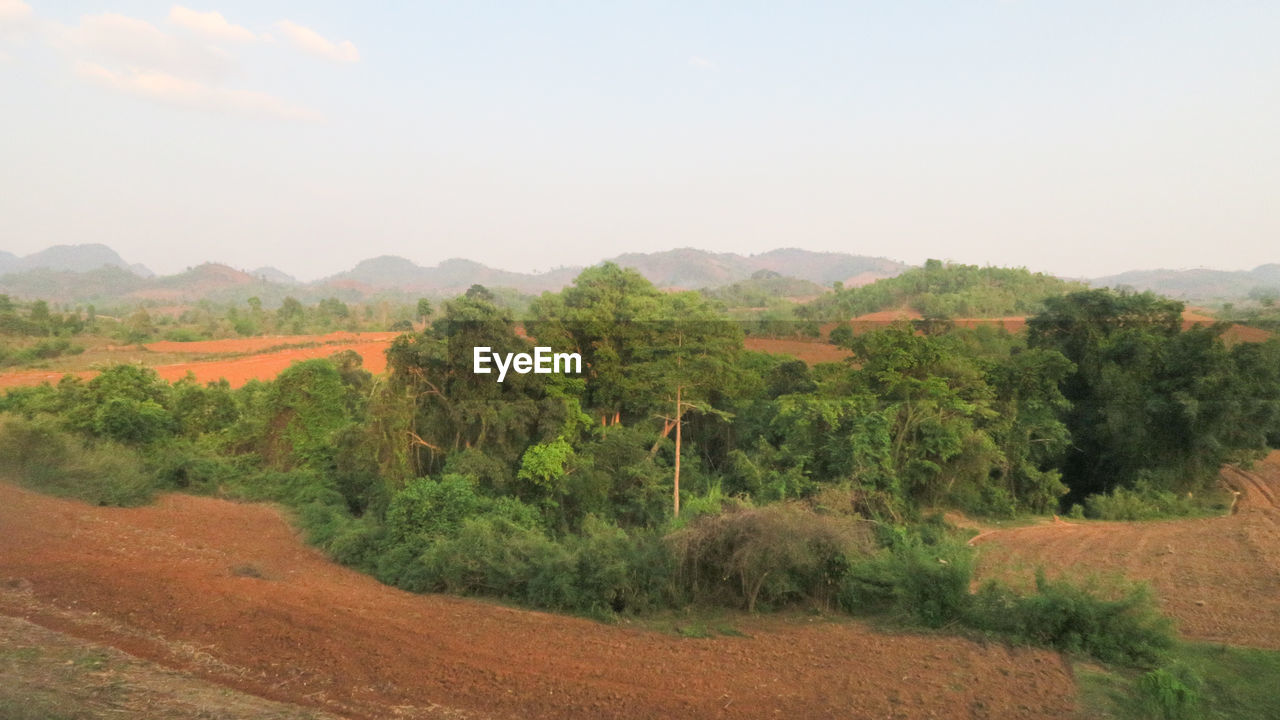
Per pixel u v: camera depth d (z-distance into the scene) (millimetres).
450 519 15234
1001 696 8156
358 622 9633
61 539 12289
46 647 7516
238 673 7652
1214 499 25641
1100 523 22844
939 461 22719
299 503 19938
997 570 15969
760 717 7461
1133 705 7961
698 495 22266
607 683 8180
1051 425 25734
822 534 12102
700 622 11281
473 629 10086
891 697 8047
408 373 21359
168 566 11391
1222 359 25312
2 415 20547
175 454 22016
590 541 12844
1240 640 11477
